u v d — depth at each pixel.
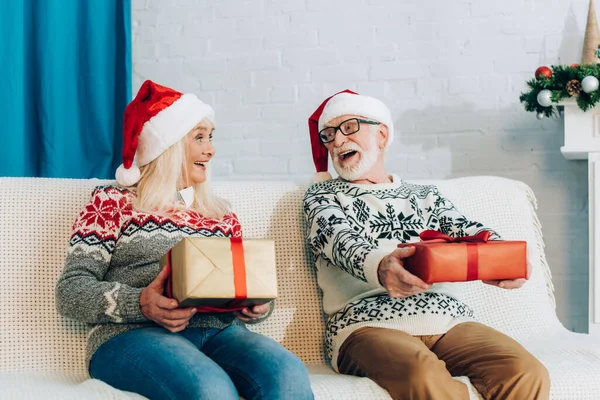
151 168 1.74
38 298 1.76
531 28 2.83
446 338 1.67
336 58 2.92
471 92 2.85
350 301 1.79
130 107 1.76
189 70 2.99
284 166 2.94
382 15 2.91
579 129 2.53
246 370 1.44
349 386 1.50
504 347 1.57
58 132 2.63
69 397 1.34
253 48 2.96
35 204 1.83
